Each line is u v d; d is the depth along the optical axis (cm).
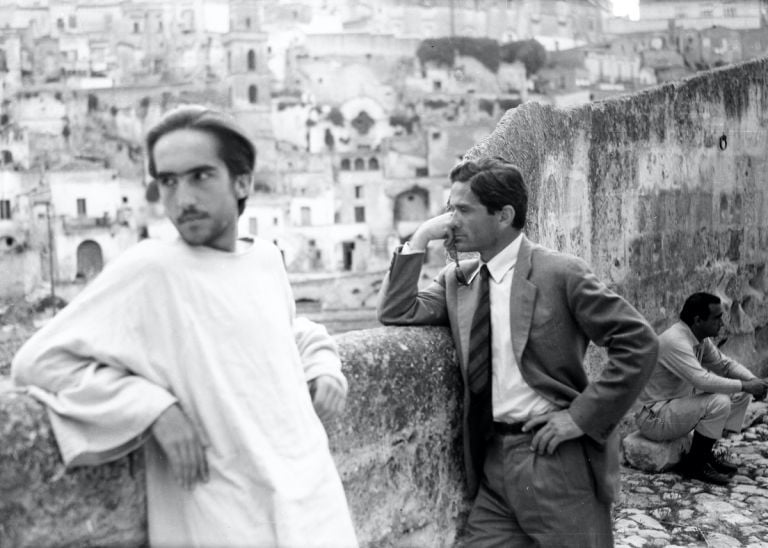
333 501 173
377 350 269
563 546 269
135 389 160
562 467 270
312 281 3153
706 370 544
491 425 290
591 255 566
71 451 164
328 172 3152
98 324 162
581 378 281
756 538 439
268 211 3119
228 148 171
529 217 437
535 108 482
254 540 162
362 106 3155
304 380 183
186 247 173
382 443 265
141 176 3000
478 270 294
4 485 165
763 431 648
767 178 789
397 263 301
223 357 166
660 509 481
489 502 291
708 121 710
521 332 276
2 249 2872
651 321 645
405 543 277
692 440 544
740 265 757
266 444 166
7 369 1235
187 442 161
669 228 663
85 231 2947
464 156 399
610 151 588
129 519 182
